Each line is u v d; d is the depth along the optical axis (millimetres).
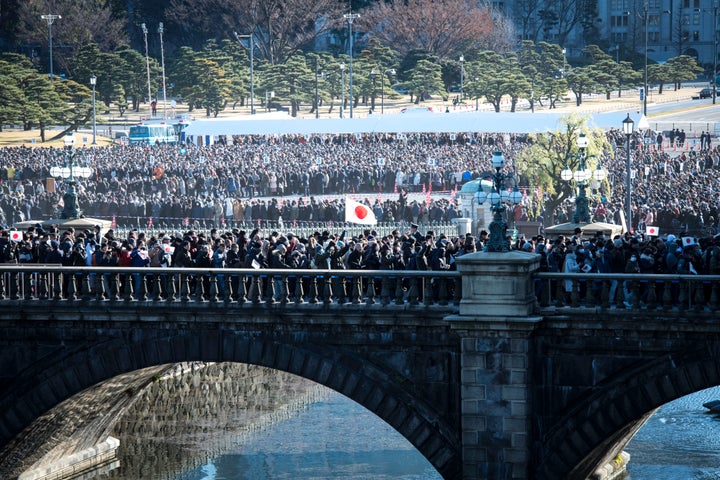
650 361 90500
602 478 114000
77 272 100250
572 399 92375
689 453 124625
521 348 91375
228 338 98312
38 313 100250
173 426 141250
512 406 91938
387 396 95750
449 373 94625
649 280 89938
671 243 101500
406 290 103562
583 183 147625
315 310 96000
